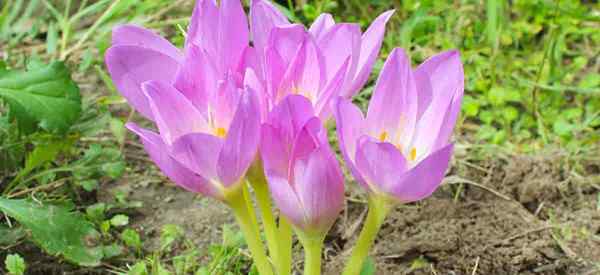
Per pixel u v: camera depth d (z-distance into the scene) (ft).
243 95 1.44
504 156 2.50
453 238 2.18
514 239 2.22
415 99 1.54
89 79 3.00
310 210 1.51
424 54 3.03
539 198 2.38
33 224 1.97
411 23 2.97
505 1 3.17
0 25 3.03
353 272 1.63
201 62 1.52
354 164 1.51
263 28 1.62
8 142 2.26
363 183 1.52
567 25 2.98
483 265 2.15
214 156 1.49
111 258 2.18
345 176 2.43
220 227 2.29
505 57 3.04
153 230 2.29
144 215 2.35
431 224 2.24
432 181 1.47
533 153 2.52
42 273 2.14
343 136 1.49
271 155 1.49
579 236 2.25
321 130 1.45
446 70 1.54
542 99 2.82
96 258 2.05
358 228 2.26
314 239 1.55
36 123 2.10
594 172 2.49
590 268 2.16
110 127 2.64
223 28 1.57
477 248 2.18
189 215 2.34
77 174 2.29
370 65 1.61
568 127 2.56
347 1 3.34
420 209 2.28
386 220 2.24
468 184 2.41
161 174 2.51
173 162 1.50
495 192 2.38
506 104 2.87
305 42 1.53
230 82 1.49
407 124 1.55
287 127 1.48
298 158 1.48
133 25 1.61
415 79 1.55
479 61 2.93
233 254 2.12
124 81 1.57
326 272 2.12
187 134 1.46
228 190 1.55
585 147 2.56
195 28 1.59
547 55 2.94
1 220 2.26
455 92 1.51
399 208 2.28
